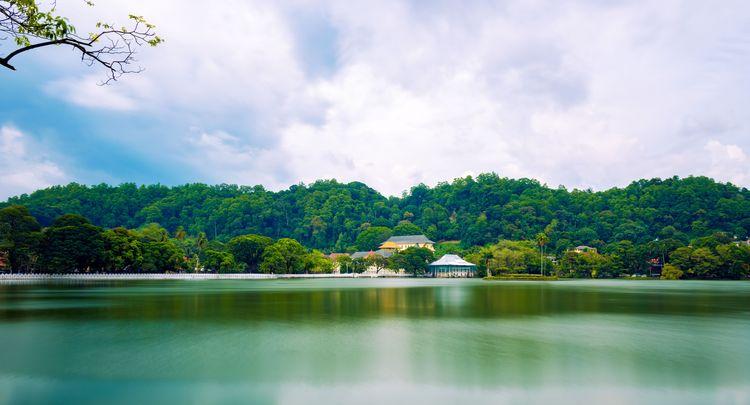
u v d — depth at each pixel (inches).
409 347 1294.3
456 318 1916.8
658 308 2345.0
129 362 1114.1
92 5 729.0
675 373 1035.9
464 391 910.4
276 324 1713.8
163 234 7455.7
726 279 7037.4
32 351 1222.9
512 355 1199.6
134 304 2393.0
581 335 1502.2
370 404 840.3
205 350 1245.1
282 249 7440.9
